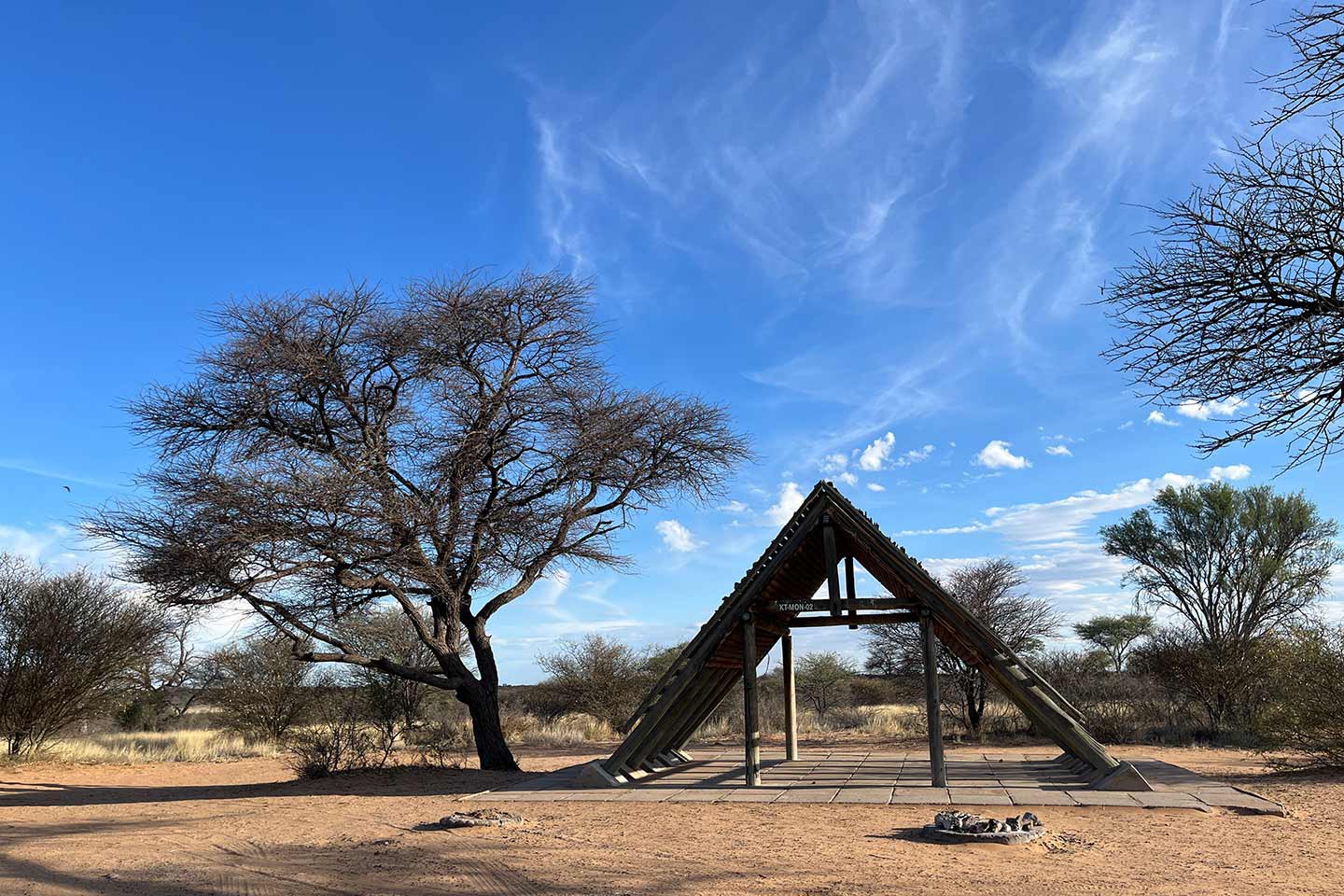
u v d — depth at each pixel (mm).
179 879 7746
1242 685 22562
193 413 17406
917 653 24188
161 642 24531
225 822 11172
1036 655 25484
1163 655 24406
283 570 15227
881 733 25938
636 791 13148
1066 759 15680
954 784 13023
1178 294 10461
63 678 22438
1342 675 14727
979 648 12695
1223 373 10156
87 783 18344
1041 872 7422
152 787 17156
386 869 7973
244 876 7805
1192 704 24141
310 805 12852
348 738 18625
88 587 23344
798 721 30203
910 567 12789
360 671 20578
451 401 17531
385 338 17391
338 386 17359
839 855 8234
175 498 14664
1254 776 14461
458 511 16672
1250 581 25969
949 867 7645
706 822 10336
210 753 24938
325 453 17141
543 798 12727
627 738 14039
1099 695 24203
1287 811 10383
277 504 14500
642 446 18609
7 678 21969
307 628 16234
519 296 18250
